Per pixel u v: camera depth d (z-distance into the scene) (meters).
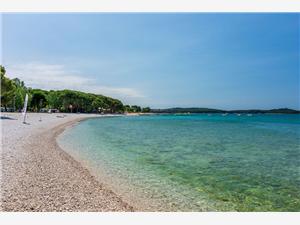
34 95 93.81
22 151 13.40
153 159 14.73
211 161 14.59
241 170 12.52
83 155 14.97
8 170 9.42
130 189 9.05
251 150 19.19
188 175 11.32
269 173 12.00
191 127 45.84
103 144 20.39
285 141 25.22
